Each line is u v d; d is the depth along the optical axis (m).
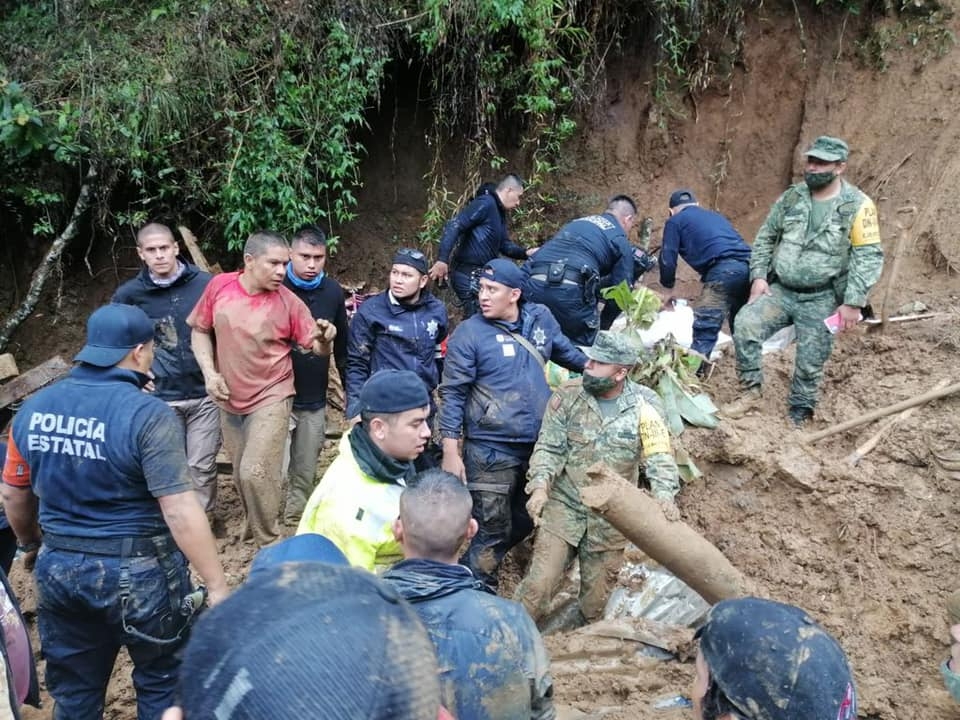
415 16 7.47
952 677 3.46
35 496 3.43
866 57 8.38
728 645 1.69
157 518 3.15
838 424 5.82
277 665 0.98
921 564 4.67
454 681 2.21
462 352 4.48
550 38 7.98
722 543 5.11
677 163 9.02
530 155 8.67
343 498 2.95
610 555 4.37
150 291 4.96
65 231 7.22
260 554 2.44
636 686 3.97
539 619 4.76
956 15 8.02
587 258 5.82
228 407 4.72
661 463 4.07
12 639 3.00
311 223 7.27
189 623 3.29
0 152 7.01
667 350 5.42
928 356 6.26
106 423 2.99
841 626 4.46
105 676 3.35
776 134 8.78
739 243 6.49
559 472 4.30
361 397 2.99
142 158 6.98
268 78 7.12
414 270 4.84
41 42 7.05
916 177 7.82
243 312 4.53
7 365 6.20
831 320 5.50
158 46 7.02
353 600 1.08
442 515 2.39
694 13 8.43
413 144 8.58
